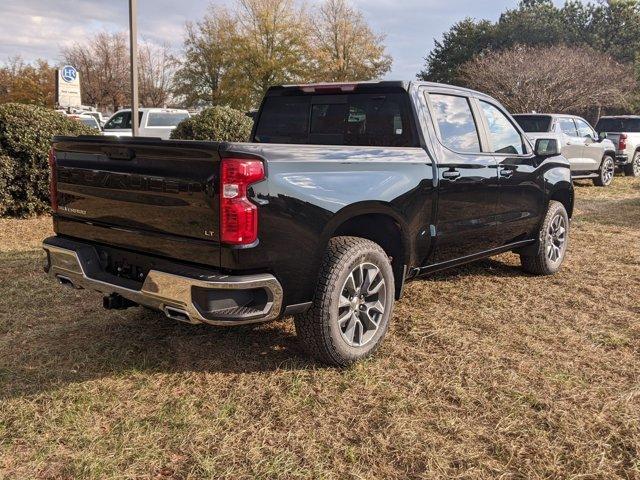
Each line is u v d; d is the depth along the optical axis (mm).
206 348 3949
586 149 13602
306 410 3156
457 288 5379
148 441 2859
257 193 2969
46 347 3936
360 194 3500
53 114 8820
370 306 3727
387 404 3215
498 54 30062
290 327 4328
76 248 3592
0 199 8320
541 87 26188
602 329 4355
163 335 4172
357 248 3514
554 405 3203
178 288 3006
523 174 5156
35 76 42875
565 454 2777
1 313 4566
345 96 4504
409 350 3936
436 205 4156
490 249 5000
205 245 2998
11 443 2836
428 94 4301
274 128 4984
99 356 3805
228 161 2883
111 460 2701
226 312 2990
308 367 3639
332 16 42625
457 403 3248
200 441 2863
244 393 3330
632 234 8016
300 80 40562
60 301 4871
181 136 10195
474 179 4504
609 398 3287
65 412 3111
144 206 3242
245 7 40781
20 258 6301
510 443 2852
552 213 5660
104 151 3381
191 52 43406
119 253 3465
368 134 4383
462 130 4594
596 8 43906
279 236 3078
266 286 3043
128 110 18516
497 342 4090
